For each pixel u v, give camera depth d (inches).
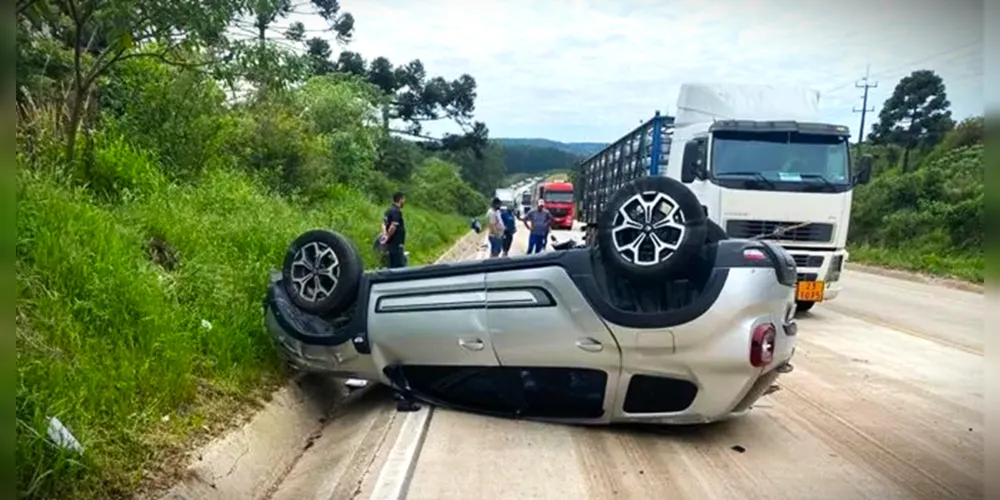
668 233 186.5
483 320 205.5
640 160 675.4
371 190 1013.8
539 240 646.5
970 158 871.7
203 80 418.6
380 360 223.3
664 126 600.1
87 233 216.8
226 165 510.3
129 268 213.8
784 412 230.8
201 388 200.2
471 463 183.0
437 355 214.7
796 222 402.6
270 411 211.6
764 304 185.3
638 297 194.2
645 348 189.6
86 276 195.9
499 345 205.3
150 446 160.1
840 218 405.4
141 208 285.7
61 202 222.2
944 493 167.8
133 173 319.0
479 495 163.6
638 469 180.5
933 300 540.7
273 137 605.0
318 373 237.9
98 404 159.8
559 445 197.0
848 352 328.2
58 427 139.3
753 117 447.8
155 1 250.7
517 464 182.7
